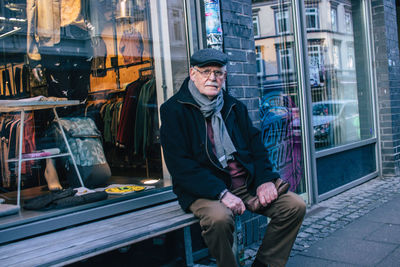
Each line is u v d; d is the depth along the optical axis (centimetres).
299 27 468
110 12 366
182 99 247
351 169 573
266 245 252
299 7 473
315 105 518
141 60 360
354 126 595
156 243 300
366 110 625
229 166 254
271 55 441
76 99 353
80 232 229
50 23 342
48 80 343
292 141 452
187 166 233
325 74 544
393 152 626
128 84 366
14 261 182
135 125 364
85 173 326
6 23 318
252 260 311
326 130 533
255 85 359
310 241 348
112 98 367
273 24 446
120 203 274
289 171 444
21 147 301
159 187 313
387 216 408
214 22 321
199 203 234
